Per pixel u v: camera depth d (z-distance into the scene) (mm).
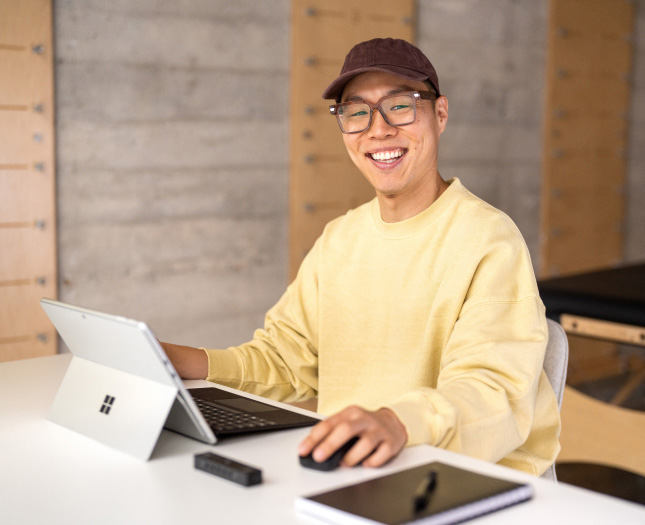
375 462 934
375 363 1451
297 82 3686
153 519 812
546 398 1274
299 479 908
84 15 3092
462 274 1322
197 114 3414
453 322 1328
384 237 1475
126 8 3189
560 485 888
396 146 1413
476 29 4316
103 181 3193
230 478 907
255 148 3600
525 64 4547
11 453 1034
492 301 1263
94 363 1157
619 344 2510
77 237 3154
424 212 1437
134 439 1012
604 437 2314
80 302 3180
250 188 3604
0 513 839
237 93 3521
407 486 843
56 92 3051
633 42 5062
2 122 2924
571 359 2408
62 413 1156
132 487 902
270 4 3582
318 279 1564
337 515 775
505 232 1338
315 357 1564
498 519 793
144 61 3252
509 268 1296
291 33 3664
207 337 3535
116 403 1070
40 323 3068
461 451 1035
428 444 1010
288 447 1028
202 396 1268
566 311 2385
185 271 3443
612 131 5008
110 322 999
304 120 3723
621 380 2441
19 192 2982
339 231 1571
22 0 2930
